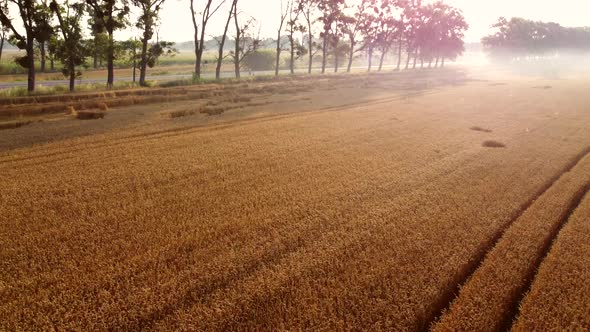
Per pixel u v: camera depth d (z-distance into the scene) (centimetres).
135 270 609
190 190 969
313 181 1050
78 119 1864
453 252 686
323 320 503
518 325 508
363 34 7406
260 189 984
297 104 2547
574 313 534
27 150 1292
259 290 565
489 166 1206
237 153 1320
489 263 650
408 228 772
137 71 6200
